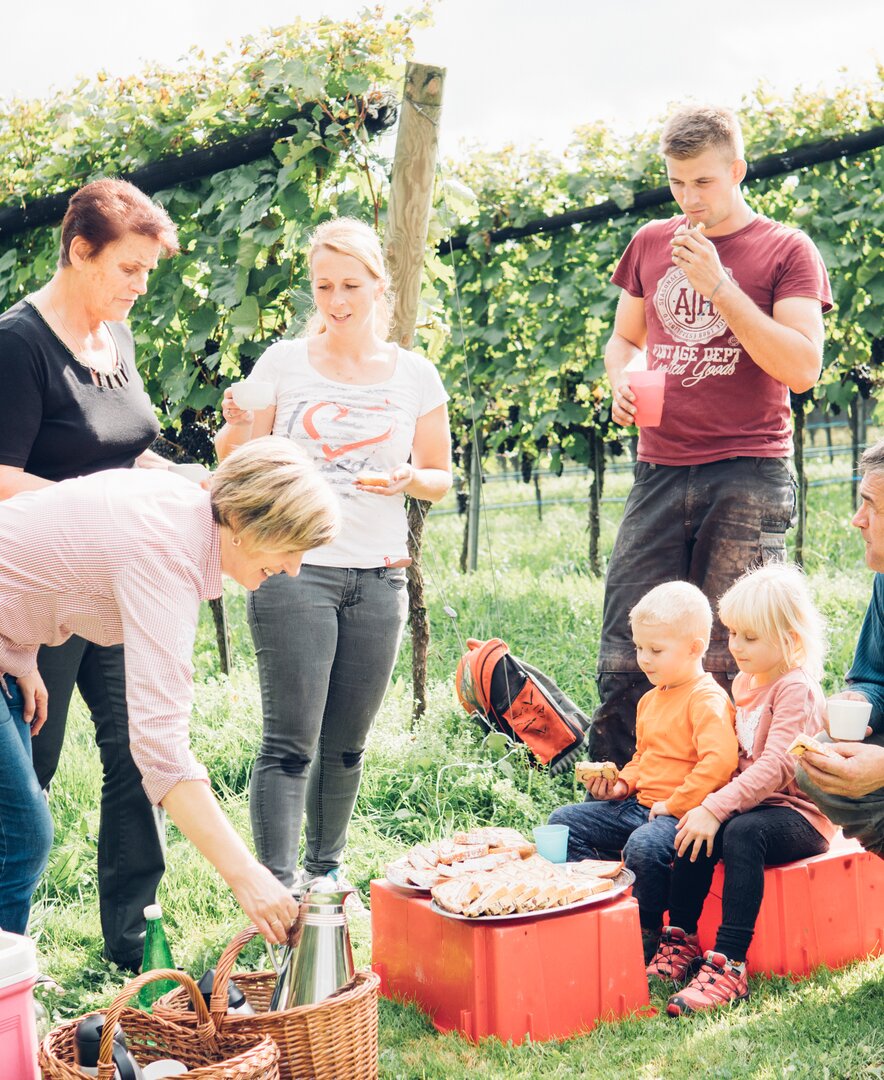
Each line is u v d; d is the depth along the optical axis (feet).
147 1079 6.92
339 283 10.96
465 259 28.45
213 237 18.95
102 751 10.48
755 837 9.78
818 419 68.49
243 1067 6.66
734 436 12.17
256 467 7.50
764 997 9.45
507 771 14.69
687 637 10.95
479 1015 8.86
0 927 8.54
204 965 10.47
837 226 24.23
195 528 7.57
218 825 7.27
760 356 11.56
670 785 10.96
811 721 10.22
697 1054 8.39
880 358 26.76
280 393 11.37
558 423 31.04
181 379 19.66
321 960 7.80
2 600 7.63
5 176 19.72
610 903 9.50
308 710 10.69
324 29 17.39
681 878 10.34
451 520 46.55
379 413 11.19
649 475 12.69
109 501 7.62
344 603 10.89
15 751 8.29
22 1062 6.90
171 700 7.32
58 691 10.08
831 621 20.08
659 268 12.60
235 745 15.71
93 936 11.24
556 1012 9.02
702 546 12.31
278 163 18.19
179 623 7.42
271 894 7.27
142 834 10.56
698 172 11.84
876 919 10.41
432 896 9.50
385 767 14.90
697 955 10.28
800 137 23.39
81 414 9.93
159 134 18.56
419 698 16.80
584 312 27.58
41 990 9.96
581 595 24.53
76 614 7.82
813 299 11.85
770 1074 7.92
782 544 12.37
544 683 15.92
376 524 11.02
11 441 9.55
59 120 19.30
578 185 26.20
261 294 18.72
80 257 9.68
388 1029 9.21
